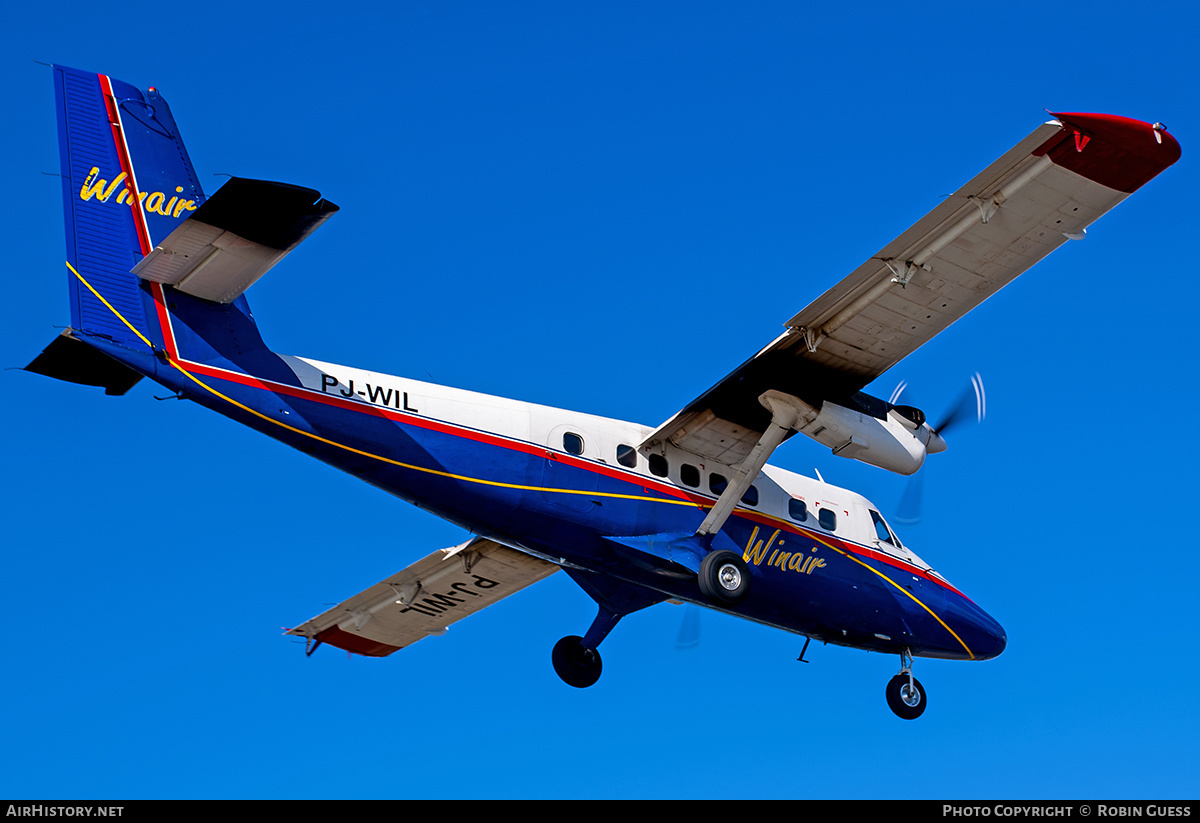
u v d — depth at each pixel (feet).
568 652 120.88
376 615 128.88
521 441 101.04
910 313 95.25
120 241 91.50
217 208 77.66
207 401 88.99
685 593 107.65
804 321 96.43
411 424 96.48
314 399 92.68
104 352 85.87
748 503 112.57
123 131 95.71
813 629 116.16
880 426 104.99
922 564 123.03
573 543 103.86
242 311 91.66
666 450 108.68
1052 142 82.58
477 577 121.29
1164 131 82.02
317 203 77.97
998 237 89.10
